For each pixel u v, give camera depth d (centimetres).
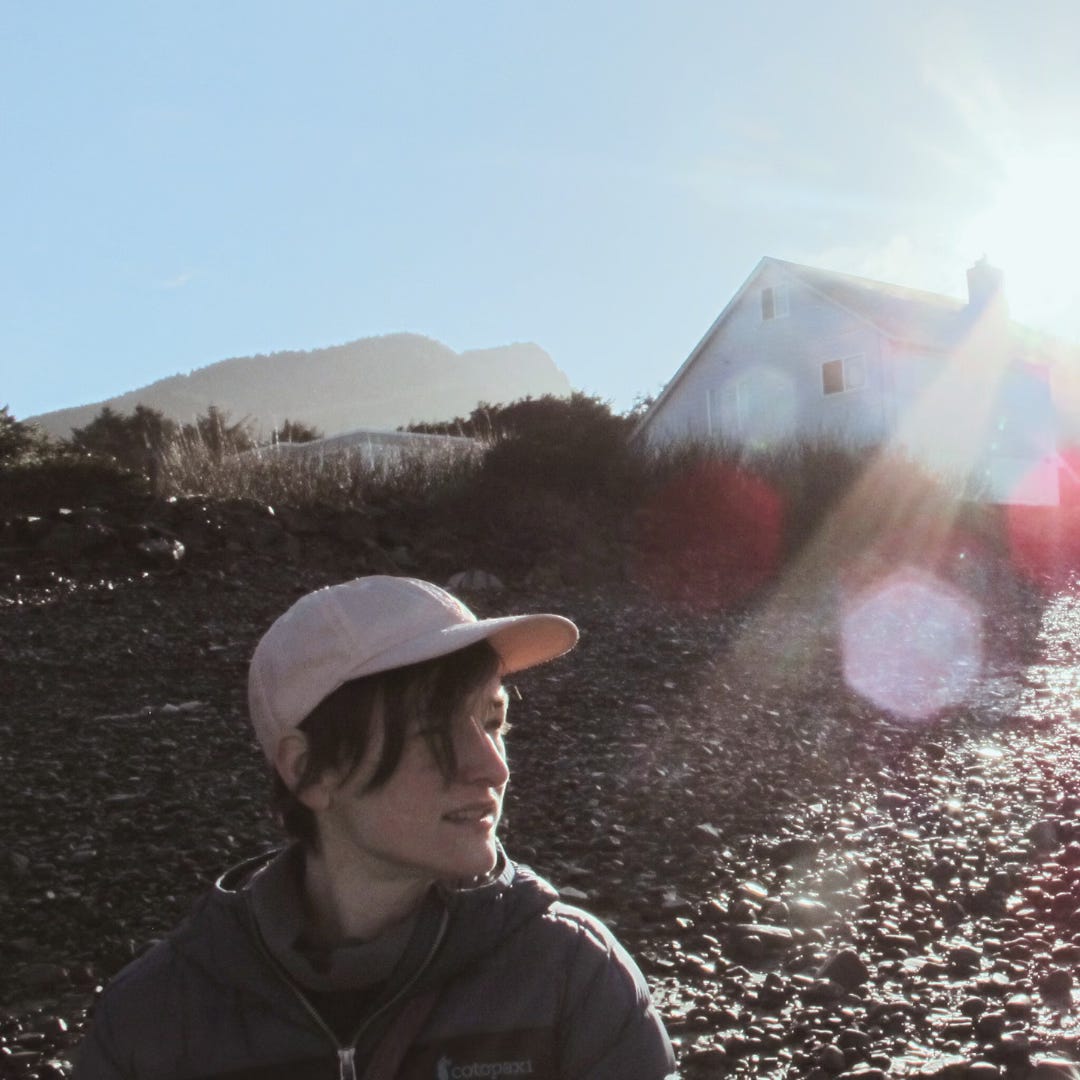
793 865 500
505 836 534
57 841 517
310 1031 151
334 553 1289
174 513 1254
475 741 154
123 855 500
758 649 1066
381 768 149
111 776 614
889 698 887
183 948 156
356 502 1414
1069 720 812
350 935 160
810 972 385
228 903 155
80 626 969
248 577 1175
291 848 165
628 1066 156
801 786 631
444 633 151
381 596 155
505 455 1538
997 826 555
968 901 449
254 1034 151
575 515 1470
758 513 1622
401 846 151
